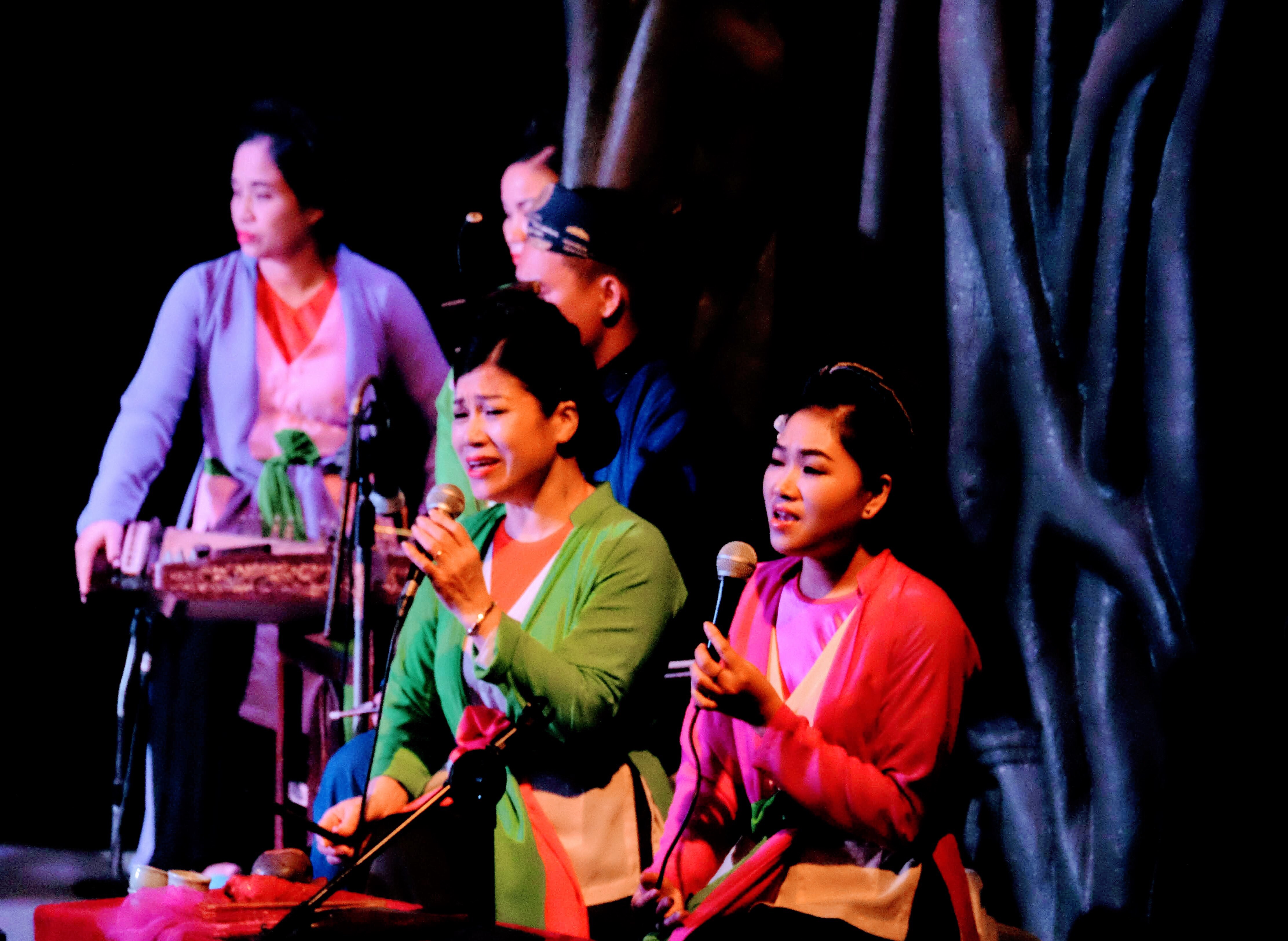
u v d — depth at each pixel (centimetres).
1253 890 1341
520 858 971
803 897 859
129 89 2212
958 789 941
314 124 1938
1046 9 1489
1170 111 1395
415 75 2073
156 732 1773
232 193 2209
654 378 1556
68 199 2198
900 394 968
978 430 1539
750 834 919
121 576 1753
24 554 2139
